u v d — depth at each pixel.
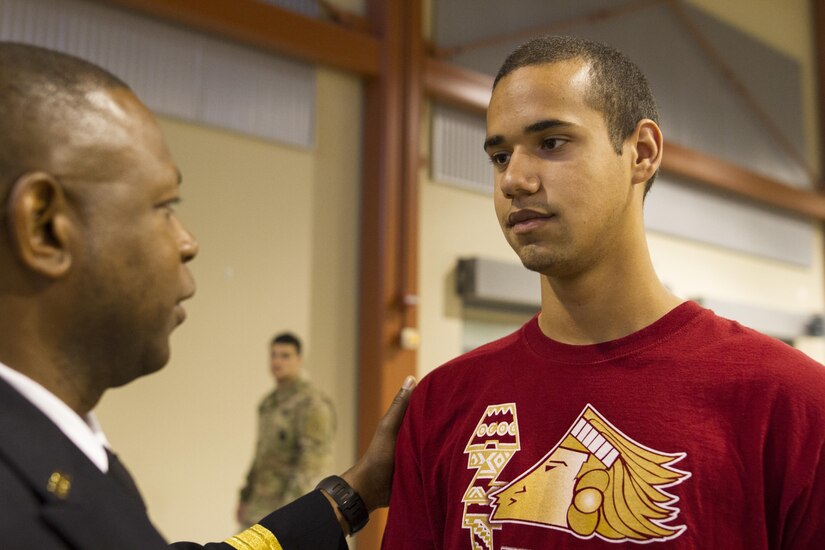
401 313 4.57
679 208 6.27
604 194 0.91
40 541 0.60
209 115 4.14
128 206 0.68
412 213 4.68
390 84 4.69
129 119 0.69
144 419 3.74
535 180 0.91
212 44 4.19
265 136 4.32
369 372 4.47
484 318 5.22
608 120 0.92
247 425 4.05
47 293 0.65
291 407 3.42
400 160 4.70
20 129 0.64
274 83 4.39
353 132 4.71
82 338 0.68
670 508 0.82
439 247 4.95
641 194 0.97
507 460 0.93
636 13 6.11
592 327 0.95
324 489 1.11
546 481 0.89
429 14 5.00
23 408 0.63
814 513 0.79
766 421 0.83
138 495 0.75
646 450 0.85
